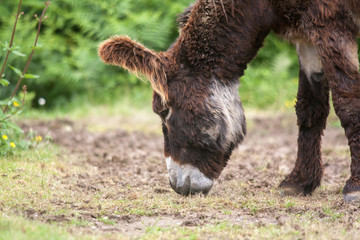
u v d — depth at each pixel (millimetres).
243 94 25094
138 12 26797
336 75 9688
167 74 9844
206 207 9922
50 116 22547
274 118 22828
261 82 25328
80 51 25391
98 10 26406
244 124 10367
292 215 9398
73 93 25609
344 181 12648
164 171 13820
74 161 14391
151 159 15469
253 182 12648
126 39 9516
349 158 15391
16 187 10969
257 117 23156
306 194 11227
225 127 9898
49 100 25312
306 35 9898
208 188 10234
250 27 10078
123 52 9344
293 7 9703
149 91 25797
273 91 24750
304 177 11234
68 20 26281
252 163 14977
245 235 8242
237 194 11203
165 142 10461
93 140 18172
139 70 9398
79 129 20219
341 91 9688
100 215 9445
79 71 25234
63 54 25656
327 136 18828
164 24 25688
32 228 8094
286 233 8289
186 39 10062
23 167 12547
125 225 9016
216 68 9992
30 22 25125
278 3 9812
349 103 9672
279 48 25203
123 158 15477
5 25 25297
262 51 25875
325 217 9258
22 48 24109
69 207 9844
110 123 21766
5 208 9438
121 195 10992
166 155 10438
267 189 11844
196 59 9938
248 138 19641
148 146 17938
